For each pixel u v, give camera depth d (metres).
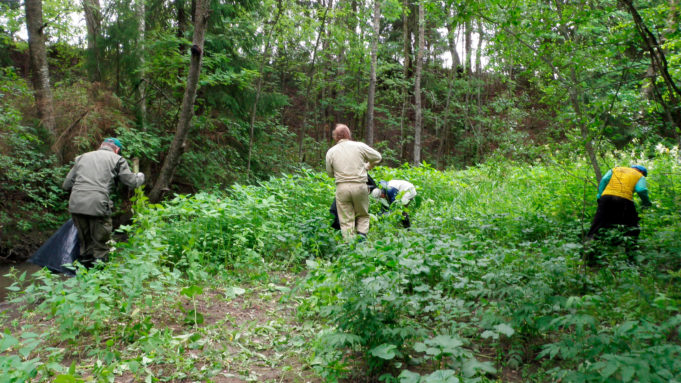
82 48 14.31
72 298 3.10
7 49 13.02
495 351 2.95
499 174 6.54
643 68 4.84
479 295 3.35
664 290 3.15
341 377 2.72
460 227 6.38
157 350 3.01
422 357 2.85
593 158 5.43
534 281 3.13
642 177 5.20
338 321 2.86
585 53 5.04
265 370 2.94
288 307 4.10
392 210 6.55
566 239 5.16
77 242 5.24
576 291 3.54
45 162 8.99
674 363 1.93
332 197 7.67
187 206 5.55
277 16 12.62
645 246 4.29
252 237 5.70
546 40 5.44
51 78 13.60
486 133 21.20
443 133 21.58
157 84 11.74
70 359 3.02
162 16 11.79
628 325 2.16
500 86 24.62
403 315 3.40
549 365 2.67
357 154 5.65
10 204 8.46
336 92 23.53
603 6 5.04
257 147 14.39
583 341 2.41
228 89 12.21
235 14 12.17
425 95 25.53
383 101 24.80
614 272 3.99
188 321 3.58
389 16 16.61
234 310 4.03
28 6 9.35
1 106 8.41
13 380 2.29
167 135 11.57
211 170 11.74
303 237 5.72
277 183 7.86
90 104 10.05
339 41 16.75
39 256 5.18
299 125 22.17
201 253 5.07
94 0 13.79
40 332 3.42
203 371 2.87
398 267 3.30
